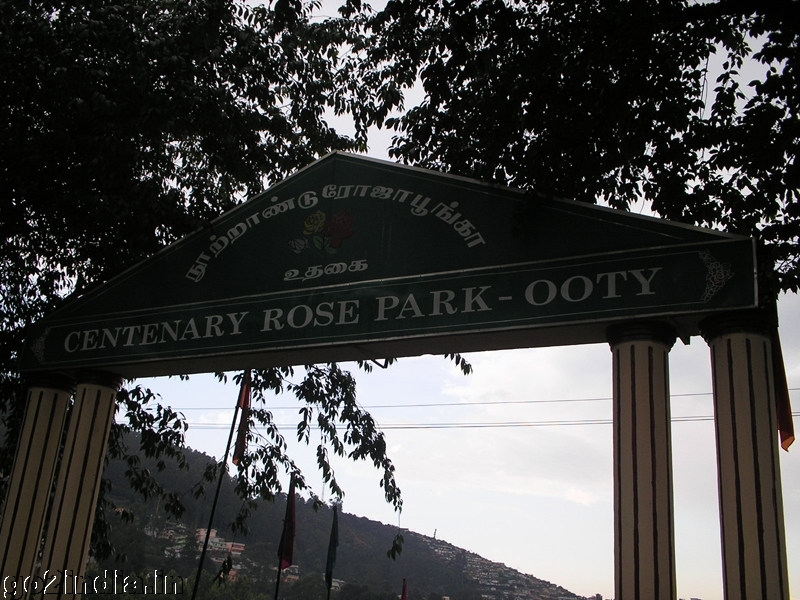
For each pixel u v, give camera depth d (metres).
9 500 9.59
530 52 9.31
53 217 12.25
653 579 6.38
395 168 9.13
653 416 6.84
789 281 8.85
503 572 117.62
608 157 9.39
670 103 9.21
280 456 14.25
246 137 12.56
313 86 13.48
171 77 11.77
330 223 9.18
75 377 10.16
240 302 9.27
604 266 7.43
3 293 12.93
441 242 8.43
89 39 11.63
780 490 6.35
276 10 9.85
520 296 7.74
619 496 6.76
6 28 11.27
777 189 9.43
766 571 6.09
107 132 11.71
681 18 8.86
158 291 9.84
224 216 9.91
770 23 9.30
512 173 9.74
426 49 10.51
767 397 6.58
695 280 6.98
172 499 13.50
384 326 8.33
